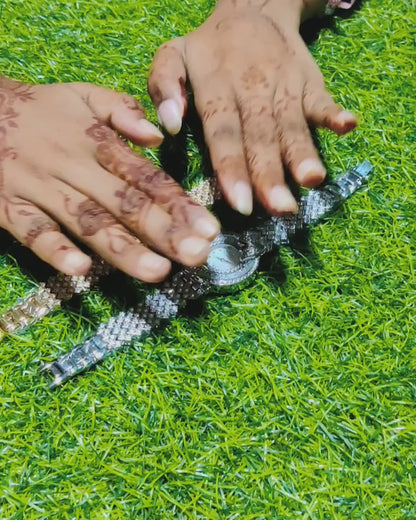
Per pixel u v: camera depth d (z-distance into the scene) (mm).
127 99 430
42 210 401
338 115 416
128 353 441
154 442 420
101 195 392
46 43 545
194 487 410
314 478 415
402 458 424
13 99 427
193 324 450
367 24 574
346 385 440
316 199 483
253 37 467
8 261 458
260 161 406
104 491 407
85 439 419
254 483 413
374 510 410
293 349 447
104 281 455
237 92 442
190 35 480
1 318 438
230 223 469
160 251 379
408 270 476
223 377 438
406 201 501
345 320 458
